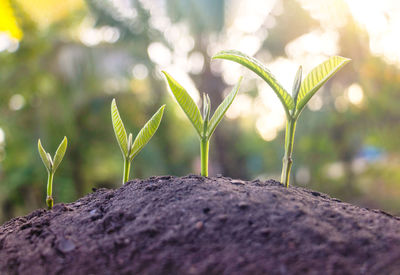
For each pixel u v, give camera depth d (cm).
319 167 481
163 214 61
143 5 459
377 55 374
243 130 607
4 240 67
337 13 382
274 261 49
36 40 383
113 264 53
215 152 582
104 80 424
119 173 438
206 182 72
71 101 413
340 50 399
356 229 56
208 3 429
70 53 408
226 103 72
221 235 55
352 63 391
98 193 84
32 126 416
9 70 407
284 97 68
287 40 474
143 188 72
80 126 431
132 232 58
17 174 392
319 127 456
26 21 304
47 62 408
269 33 489
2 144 405
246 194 65
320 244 52
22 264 57
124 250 55
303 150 482
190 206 62
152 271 50
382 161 482
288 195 66
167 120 465
